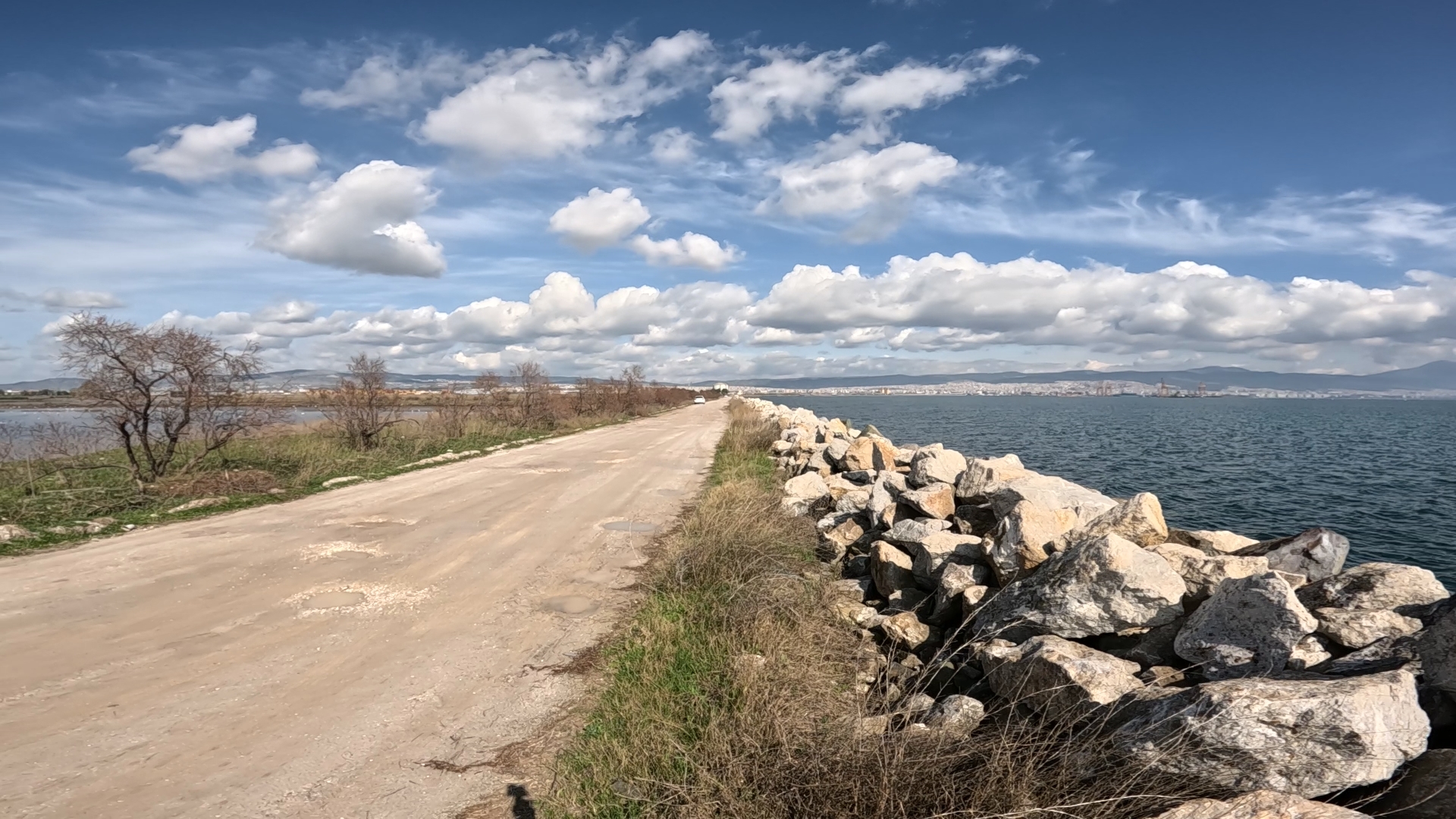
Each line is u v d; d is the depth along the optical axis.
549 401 32.50
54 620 6.41
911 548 7.43
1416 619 3.79
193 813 3.60
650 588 7.13
